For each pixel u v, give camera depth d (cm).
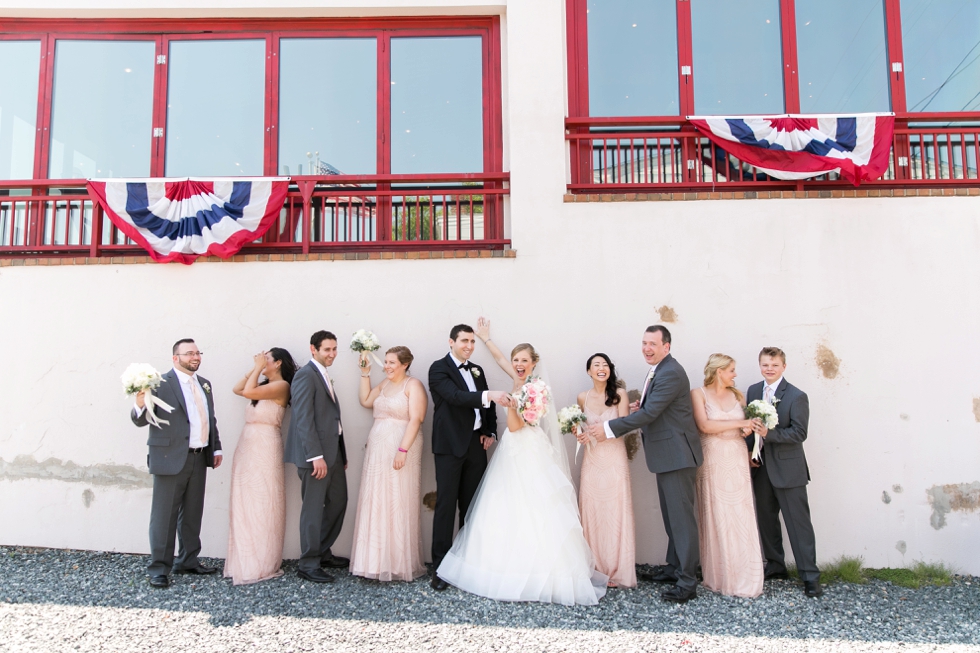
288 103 625
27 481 518
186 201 546
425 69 625
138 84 627
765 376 465
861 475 501
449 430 468
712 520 446
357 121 623
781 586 453
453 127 620
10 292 536
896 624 389
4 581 444
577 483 510
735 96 604
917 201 527
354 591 435
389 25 627
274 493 473
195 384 470
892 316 517
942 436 503
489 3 596
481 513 441
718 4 614
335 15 617
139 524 512
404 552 453
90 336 530
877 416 507
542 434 448
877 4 610
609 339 524
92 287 535
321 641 358
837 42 607
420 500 482
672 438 434
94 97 626
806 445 505
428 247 594
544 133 555
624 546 449
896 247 523
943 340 513
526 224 539
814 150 541
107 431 520
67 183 571
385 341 528
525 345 472
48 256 589
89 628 373
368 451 469
